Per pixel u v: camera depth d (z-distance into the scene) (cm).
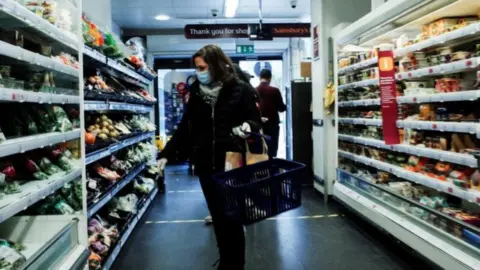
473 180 227
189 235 360
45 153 208
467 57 241
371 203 338
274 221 395
